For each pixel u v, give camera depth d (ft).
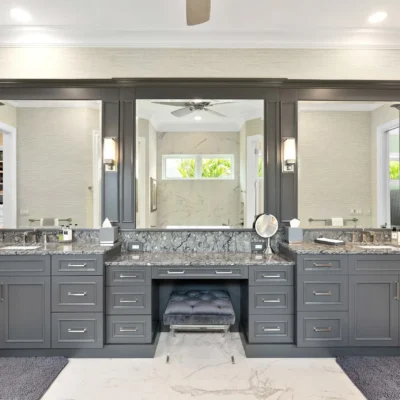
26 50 9.59
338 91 9.78
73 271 7.95
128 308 8.09
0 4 8.08
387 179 9.93
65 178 9.78
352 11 8.41
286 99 9.77
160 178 9.79
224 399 6.40
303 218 9.80
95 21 8.92
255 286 8.11
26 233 9.49
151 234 9.73
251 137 9.79
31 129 9.80
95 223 9.75
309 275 7.98
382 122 9.82
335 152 9.81
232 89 9.75
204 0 5.64
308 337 8.00
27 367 7.53
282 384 6.92
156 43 9.60
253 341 8.11
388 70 9.68
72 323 7.98
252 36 9.52
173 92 9.75
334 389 6.74
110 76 9.68
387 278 7.99
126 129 9.72
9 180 9.80
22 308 7.95
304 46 9.66
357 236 9.78
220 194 9.81
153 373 7.36
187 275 8.14
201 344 8.85
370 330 8.00
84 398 6.46
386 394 6.55
